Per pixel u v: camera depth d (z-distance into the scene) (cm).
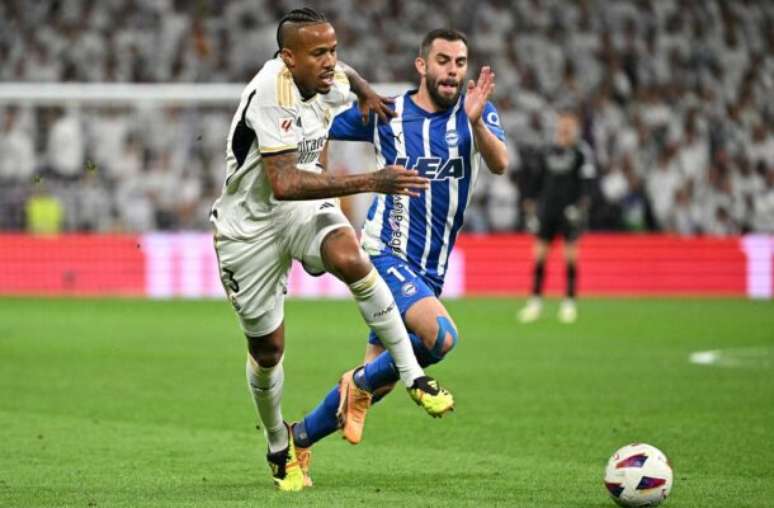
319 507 1780
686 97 8038
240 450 2338
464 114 2095
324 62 1784
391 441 2452
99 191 7219
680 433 2523
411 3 8288
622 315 5603
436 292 2134
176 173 7350
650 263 6919
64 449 2338
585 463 2197
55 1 8262
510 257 6862
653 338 4569
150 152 7369
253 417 2759
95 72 8006
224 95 6844
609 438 2470
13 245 6875
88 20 8206
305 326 5022
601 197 7112
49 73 7981
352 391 1934
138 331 4800
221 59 8069
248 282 1870
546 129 7619
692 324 5138
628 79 8106
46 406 2920
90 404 2953
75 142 7325
